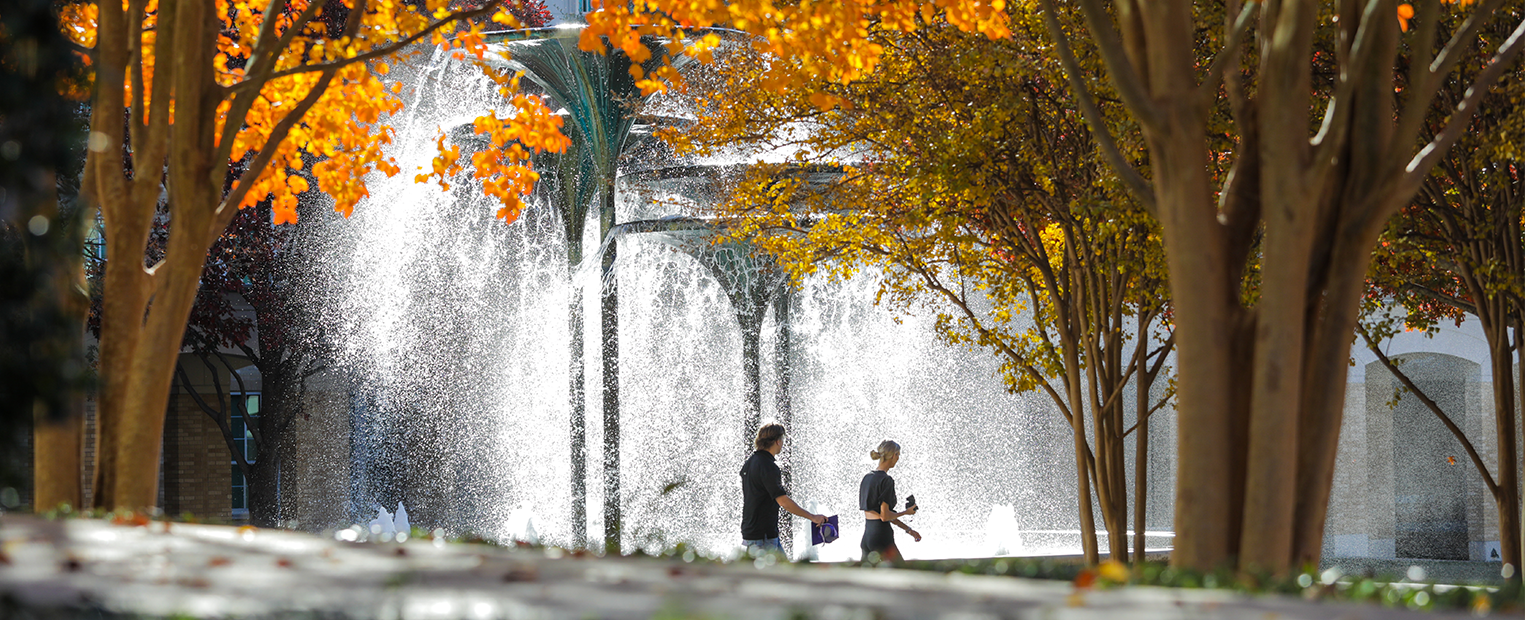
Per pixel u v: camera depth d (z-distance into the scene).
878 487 16.36
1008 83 15.68
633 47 14.63
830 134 17.47
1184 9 10.09
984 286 20.09
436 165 17.78
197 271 13.11
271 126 16.86
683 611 5.36
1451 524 32.81
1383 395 33.25
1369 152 10.30
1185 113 9.95
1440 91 16.66
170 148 13.07
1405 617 5.75
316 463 35.19
